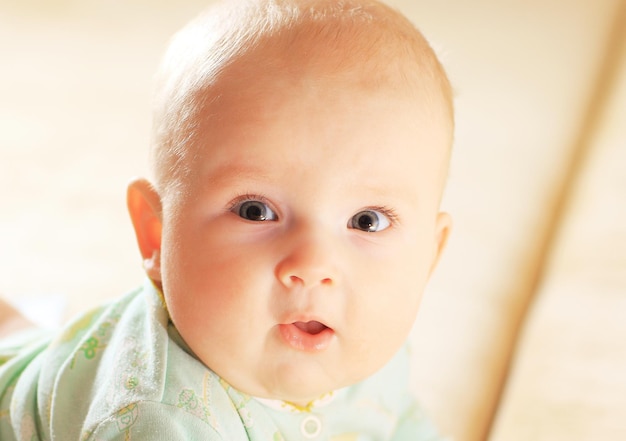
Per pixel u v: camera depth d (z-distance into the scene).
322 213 0.74
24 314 1.31
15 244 1.65
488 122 1.98
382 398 1.04
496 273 1.62
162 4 2.45
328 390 0.81
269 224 0.75
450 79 0.93
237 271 0.75
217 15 0.85
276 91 0.75
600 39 2.26
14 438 0.93
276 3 0.83
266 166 0.74
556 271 1.53
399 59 0.79
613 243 1.50
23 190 1.79
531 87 2.09
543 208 1.76
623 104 1.93
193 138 0.78
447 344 1.48
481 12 2.36
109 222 1.72
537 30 2.30
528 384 1.29
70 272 1.59
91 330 0.90
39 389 0.90
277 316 0.75
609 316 1.35
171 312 0.80
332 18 0.80
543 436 1.17
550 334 1.37
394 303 0.79
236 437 0.82
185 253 0.78
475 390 1.41
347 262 0.76
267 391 0.79
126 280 1.58
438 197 0.84
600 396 1.21
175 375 0.80
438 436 1.09
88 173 1.84
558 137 1.94
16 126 1.96
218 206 0.76
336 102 0.75
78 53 2.23
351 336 0.77
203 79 0.79
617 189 1.64
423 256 0.82
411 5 2.37
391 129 0.76
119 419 0.77
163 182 0.82
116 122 1.99
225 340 0.77
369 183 0.75
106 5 2.43
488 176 1.83
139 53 2.23
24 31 2.30
